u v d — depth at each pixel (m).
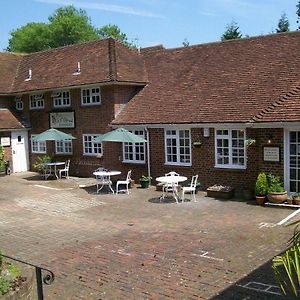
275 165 16.52
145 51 27.72
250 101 18.67
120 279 9.38
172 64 24.78
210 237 12.29
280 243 11.37
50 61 29.39
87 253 11.29
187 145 20.17
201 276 9.31
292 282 3.75
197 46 24.83
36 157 28.84
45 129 27.81
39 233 13.51
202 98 20.70
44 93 27.55
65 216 15.84
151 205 17.12
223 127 18.42
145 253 11.08
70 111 25.94
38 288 6.52
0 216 16.09
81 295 8.62
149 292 8.62
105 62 25.09
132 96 24.41
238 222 13.84
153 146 21.47
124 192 20.19
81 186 22.33
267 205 15.92
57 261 10.73
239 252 10.80
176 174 19.31
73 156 26.20
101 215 15.76
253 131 17.62
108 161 24.05
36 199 19.20
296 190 16.17
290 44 20.75
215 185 19.00
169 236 12.60
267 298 8.05
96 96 24.53
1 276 7.22
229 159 18.70
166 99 22.30
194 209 16.08
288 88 18.22
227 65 21.97
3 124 27.69
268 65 20.31
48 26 71.31
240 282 8.88
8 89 29.30
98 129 24.52
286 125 15.67
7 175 27.45
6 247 12.07
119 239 12.51
